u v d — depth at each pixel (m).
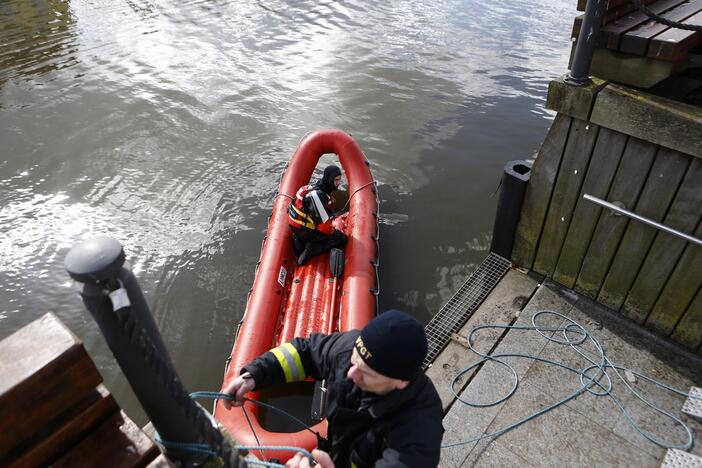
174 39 10.53
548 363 3.28
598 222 3.33
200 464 1.30
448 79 8.99
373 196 5.72
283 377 1.60
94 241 0.99
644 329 3.45
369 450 1.36
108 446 1.06
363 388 1.32
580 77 2.91
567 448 2.82
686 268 3.04
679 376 3.16
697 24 2.68
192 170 6.84
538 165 3.42
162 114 8.02
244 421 3.42
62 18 11.59
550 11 11.70
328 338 1.62
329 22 11.26
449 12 11.73
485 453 2.81
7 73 9.28
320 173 6.91
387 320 1.25
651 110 2.70
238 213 6.13
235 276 5.33
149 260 5.47
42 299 5.04
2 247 5.60
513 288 3.84
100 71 9.30
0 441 0.92
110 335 1.03
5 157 7.07
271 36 10.64
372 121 7.88
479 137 7.50
